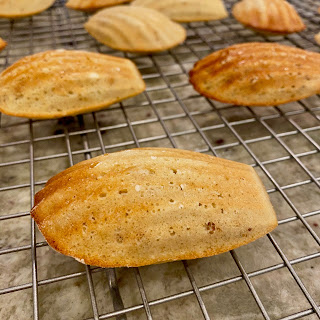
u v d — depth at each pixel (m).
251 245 0.12
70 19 0.29
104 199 0.10
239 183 0.11
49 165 0.15
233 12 0.25
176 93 0.20
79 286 0.11
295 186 0.13
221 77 0.17
